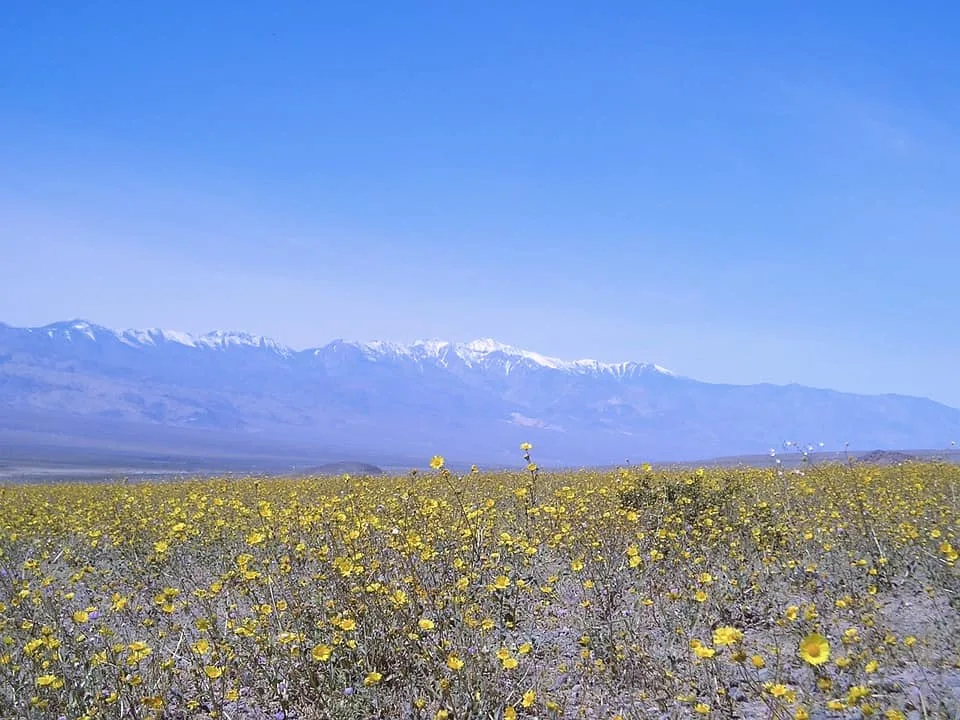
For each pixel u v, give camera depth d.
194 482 20.45
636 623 7.28
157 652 6.49
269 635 6.60
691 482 12.19
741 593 8.08
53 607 7.13
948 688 5.56
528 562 8.46
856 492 11.76
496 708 5.82
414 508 10.13
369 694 6.02
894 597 8.17
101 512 14.49
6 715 5.71
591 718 5.75
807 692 5.70
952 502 11.41
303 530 8.62
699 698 5.91
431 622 6.23
